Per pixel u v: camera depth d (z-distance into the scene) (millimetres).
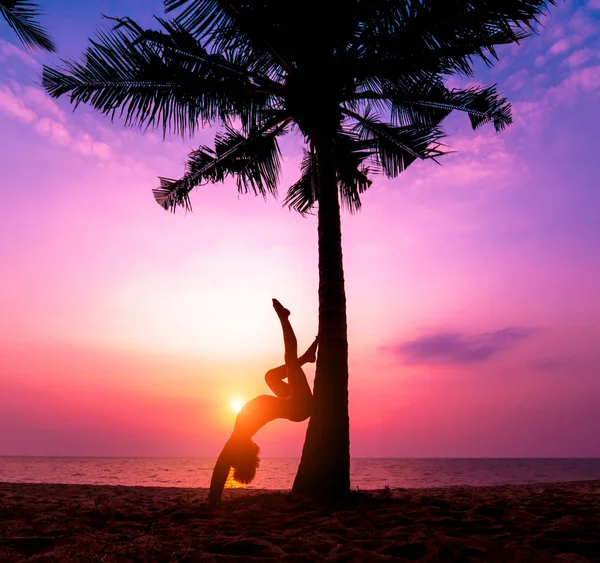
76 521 4008
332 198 6480
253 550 3086
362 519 4109
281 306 5672
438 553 2982
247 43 6422
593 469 51469
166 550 3045
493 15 5758
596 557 3002
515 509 4484
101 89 7023
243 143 8125
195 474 33438
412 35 6059
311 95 6566
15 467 44625
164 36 6312
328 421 5668
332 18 6047
